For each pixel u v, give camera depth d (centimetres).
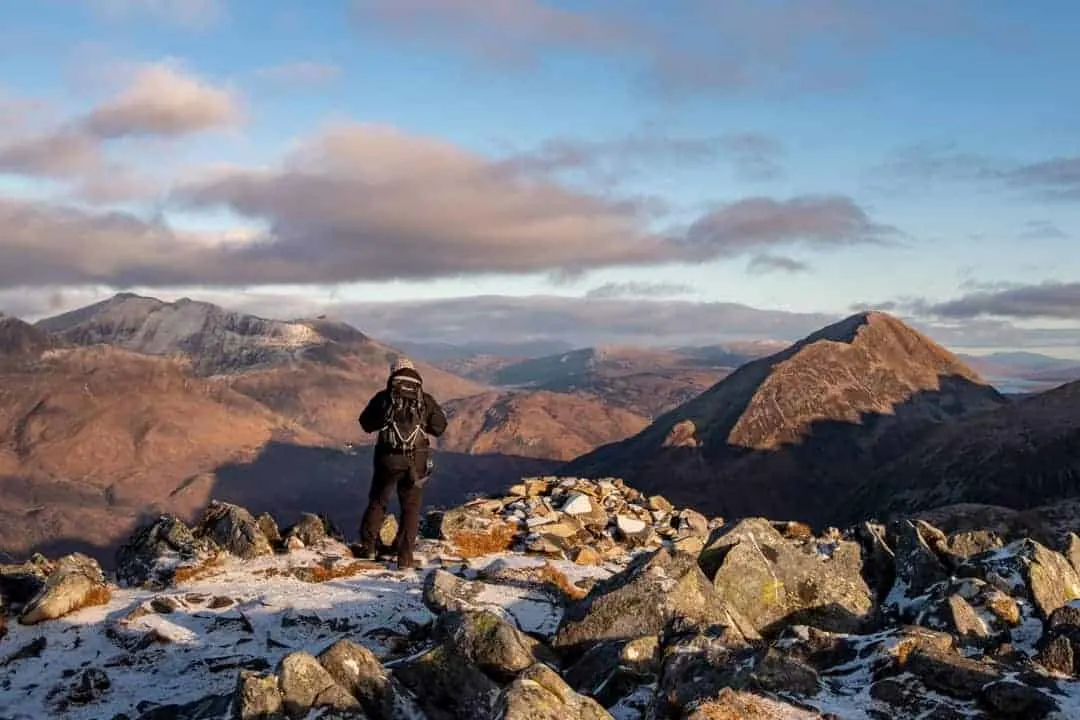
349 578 1354
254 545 1466
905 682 731
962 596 1059
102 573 1431
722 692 697
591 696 805
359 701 739
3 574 1273
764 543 1095
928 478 17638
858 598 1089
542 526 1642
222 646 1088
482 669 802
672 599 924
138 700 948
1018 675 723
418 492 1384
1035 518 5544
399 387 1351
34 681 996
